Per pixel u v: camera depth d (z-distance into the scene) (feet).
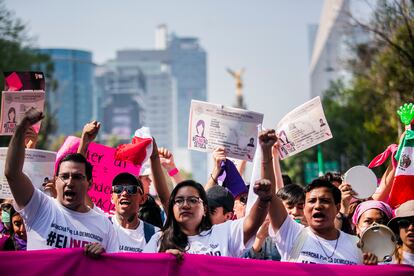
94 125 31.96
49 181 34.37
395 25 103.19
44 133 181.98
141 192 32.63
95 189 35.78
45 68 178.50
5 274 27.66
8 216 37.14
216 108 36.35
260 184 27.68
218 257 28.25
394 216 32.78
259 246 32.89
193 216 28.91
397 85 108.58
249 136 36.24
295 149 36.58
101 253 27.99
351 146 176.45
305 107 36.65
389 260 30.42
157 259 28.17
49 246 28.40
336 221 34.76
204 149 36.35
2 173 35.63
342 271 28.45
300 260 29.27
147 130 33.60
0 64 139.64
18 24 141.08
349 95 186.91
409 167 33.76
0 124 34.42
